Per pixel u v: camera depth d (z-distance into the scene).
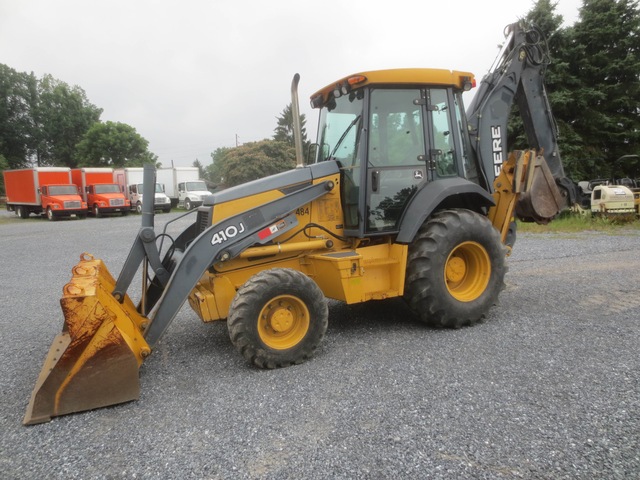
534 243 10.04
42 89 65.62
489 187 5.31
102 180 27.78
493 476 2.29
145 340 3.68
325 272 4.32
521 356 3.76
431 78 4.56
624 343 3.96
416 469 2.37
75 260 10.36
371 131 4.42
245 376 3.66
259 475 2.38
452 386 3.27
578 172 17.36
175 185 31.20
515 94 5.62
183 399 3.29
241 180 37.53
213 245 3.94
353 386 3.36
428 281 4.35
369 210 4.43
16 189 27.69
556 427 2.69
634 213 12.98
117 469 2.49
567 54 17.48
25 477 2.45
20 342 4.84
